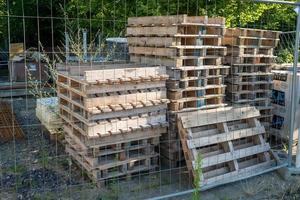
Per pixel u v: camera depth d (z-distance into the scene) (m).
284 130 7.15
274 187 5.57
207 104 6.03
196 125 5.40
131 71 5.16
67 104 5.87
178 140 5.74
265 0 5.49
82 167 5.64
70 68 5.75
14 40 19.61
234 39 6.55
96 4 13.71
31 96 11.88
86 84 4.84
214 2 13.02
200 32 5.66
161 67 5.43
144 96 5.31
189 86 5.80
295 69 5.96
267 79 7.03
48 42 19.94
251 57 6.71
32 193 5.10
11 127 7.75
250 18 13.92
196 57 5.68
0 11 18.77
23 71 13.12
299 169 5.95
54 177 5.58
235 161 5.60
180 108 5.71
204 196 5.20
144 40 6.17
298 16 5.84
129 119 5.24
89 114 4.94
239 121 5.96
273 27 15.88
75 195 5.07
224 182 5.39
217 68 5.93
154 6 12.61
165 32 5.65
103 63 6.46
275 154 6.16
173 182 5.50
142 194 5.16
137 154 5.57
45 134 7.62
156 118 5.46
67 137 6.00
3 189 5.19
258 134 5.98
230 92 6.72
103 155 5.31
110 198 5.01
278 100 7.29
